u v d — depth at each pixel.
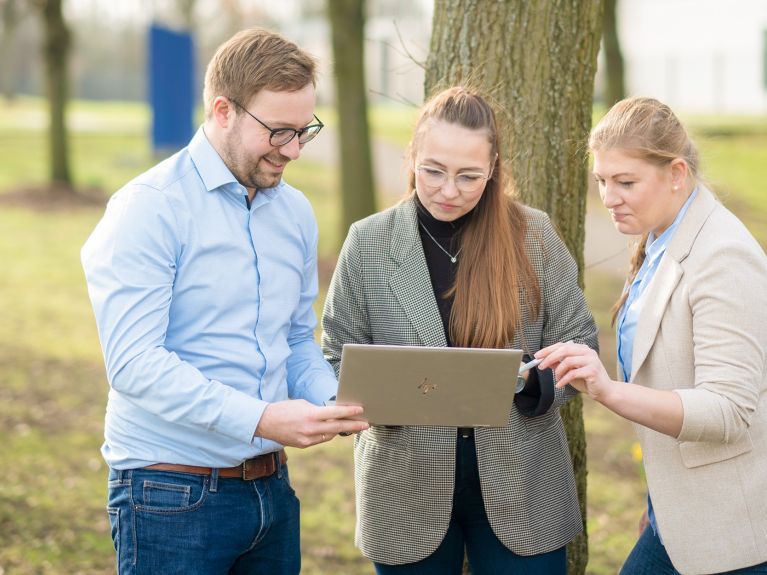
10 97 41.44
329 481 5.36
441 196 2.50
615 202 2.40
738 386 2.25
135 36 45.78
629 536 4.68
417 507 2.64
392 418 2.32
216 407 2.27
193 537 2.40
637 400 2.27
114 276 2.29
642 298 2.48
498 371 2.26
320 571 4.31
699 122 23.75
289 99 2.32
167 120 19.06
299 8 30.17
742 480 2.38
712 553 2.40
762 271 2.30
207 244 2.39
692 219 2.39
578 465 3.44
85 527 4.68
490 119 2.48
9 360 7.56
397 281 2.64
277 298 2.52
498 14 3.17
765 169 16.72
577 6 3.20
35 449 5.71
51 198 15.71
